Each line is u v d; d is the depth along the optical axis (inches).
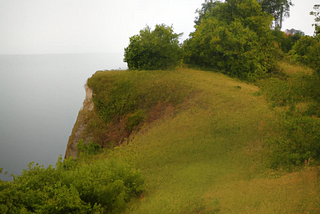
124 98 1002.1
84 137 1031.0
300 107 565.9
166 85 964.6
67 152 1065.5
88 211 402.0
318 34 571.2
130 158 669.3
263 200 360.5
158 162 610.9
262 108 671.1
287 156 457.7
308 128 473.7
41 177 442.3
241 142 578.9
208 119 716.7
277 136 532.1
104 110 1026.7
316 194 343.3
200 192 434.0
